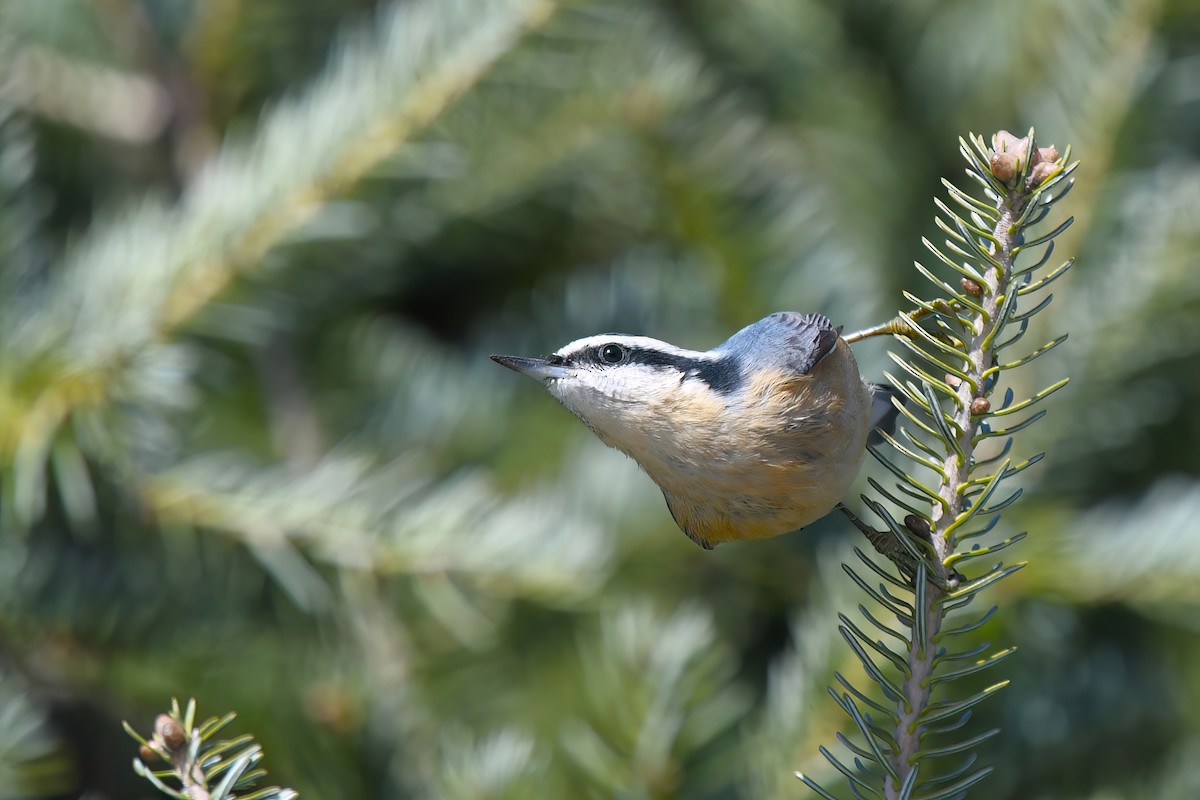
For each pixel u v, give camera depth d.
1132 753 3.15
